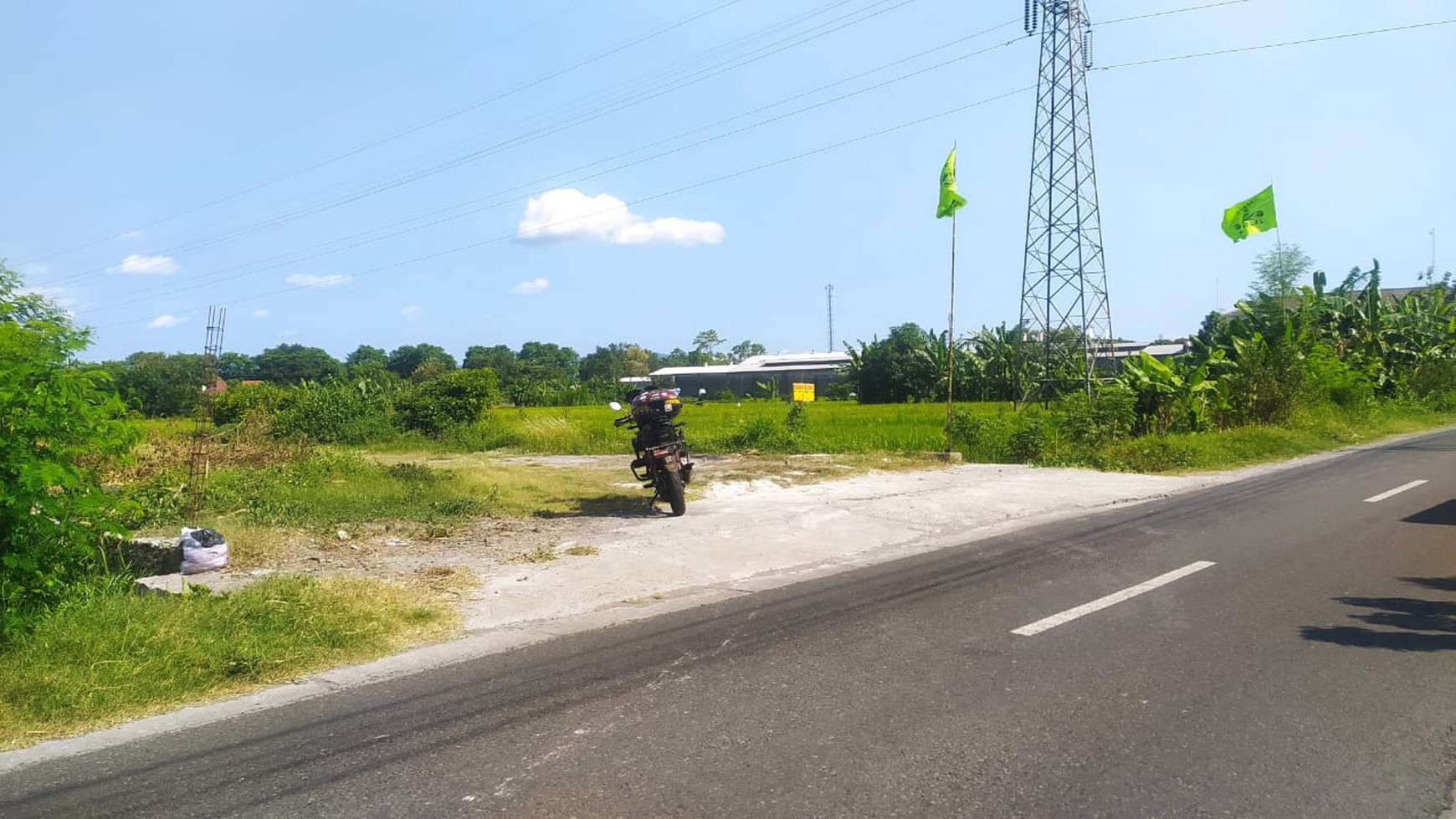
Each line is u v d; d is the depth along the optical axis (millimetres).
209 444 15688
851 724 4152
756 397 77625
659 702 4512
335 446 20750
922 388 55344
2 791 3676
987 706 4344
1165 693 4480
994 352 48562
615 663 5203
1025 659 5062
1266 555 7828
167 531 8789
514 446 22656
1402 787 3453
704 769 3699
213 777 3756
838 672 4914
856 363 58125
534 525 9758
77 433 5887
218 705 4656
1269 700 4355
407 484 12070
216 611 5719
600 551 8312
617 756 3850
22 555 5535
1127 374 21188
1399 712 4191
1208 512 10398
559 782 3609
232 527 9109
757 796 3443
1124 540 8727
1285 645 5227
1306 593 6449
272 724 4367
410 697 4707
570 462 17750
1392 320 32281
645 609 6520
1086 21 31047
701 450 19188
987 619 5941
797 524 9734
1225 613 5945
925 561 8047
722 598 6812
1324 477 13688
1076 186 30469
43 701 4508
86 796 3611
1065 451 16719
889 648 5352
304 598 6004
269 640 5410
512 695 4684
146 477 12906
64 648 5043
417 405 25781
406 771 3758
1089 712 4242
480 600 6719
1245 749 3807
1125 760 3707
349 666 5297
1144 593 6547
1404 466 14812
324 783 3664
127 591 6340
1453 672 4727
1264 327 28297
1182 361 27141
